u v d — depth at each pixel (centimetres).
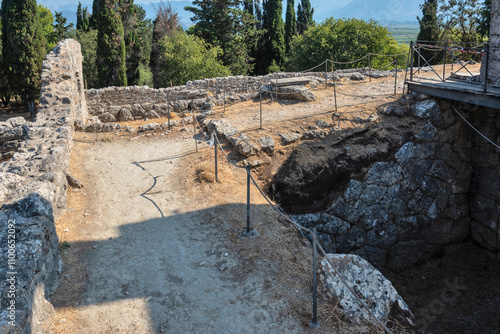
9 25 2227
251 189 878
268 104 1343
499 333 860
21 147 792
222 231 698
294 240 704
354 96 1345
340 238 966
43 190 571
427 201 1071
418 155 1053
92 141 1091
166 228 709
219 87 1603
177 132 1167
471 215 1174
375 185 991
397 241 1036
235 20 3441
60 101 1082
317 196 946
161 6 3525
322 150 998
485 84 934
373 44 2752
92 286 556
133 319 504
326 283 562
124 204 783
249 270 602
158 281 577
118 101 1450
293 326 505
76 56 1326
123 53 2320
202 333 489
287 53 3812
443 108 1095
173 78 2714
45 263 502
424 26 3044
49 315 479
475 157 1143
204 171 895
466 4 2661
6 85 2562
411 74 1164
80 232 678
